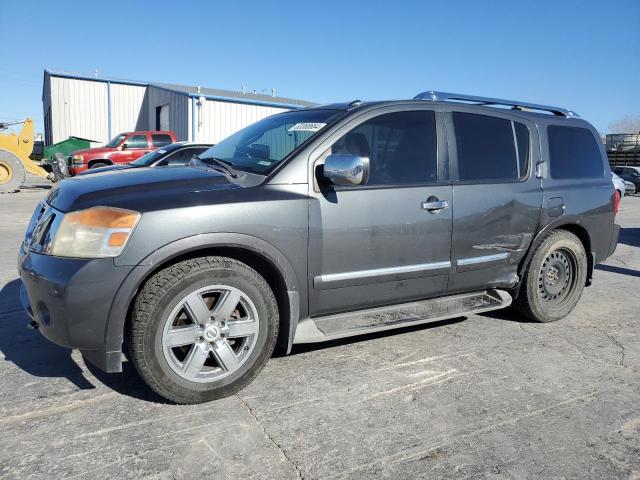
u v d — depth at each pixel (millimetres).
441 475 2533
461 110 4148
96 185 3152
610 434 2938
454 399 3287
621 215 15914
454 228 3928
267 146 3715
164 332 2934
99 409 3051
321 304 3514
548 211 4484
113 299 2816
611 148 39438
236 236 3059
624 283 6648
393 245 3664
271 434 2838
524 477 2535
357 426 2943
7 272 6238
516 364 3855
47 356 3789
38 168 19812
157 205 2922
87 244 2818
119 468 2510
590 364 3902
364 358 3873
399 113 3832
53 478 2422
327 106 4023
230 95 31094
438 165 3922
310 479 2477
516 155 4395
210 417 2990
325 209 3385
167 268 2955
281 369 3646
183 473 2488
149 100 31812
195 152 10570
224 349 3127
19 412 3002
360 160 3156
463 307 4152
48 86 33188
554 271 4773
